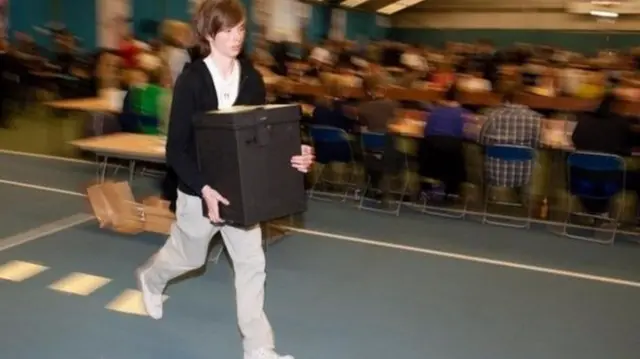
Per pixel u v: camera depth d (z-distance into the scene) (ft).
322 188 20.44
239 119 7.48
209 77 7.89
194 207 8.28
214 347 9.89
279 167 7.92
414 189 19.48
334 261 13.99
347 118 19.75
